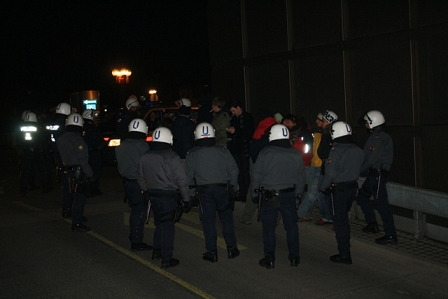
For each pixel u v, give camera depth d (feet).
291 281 19.44
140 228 23.70
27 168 38.93
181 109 32.91
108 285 19.21
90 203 35.12
